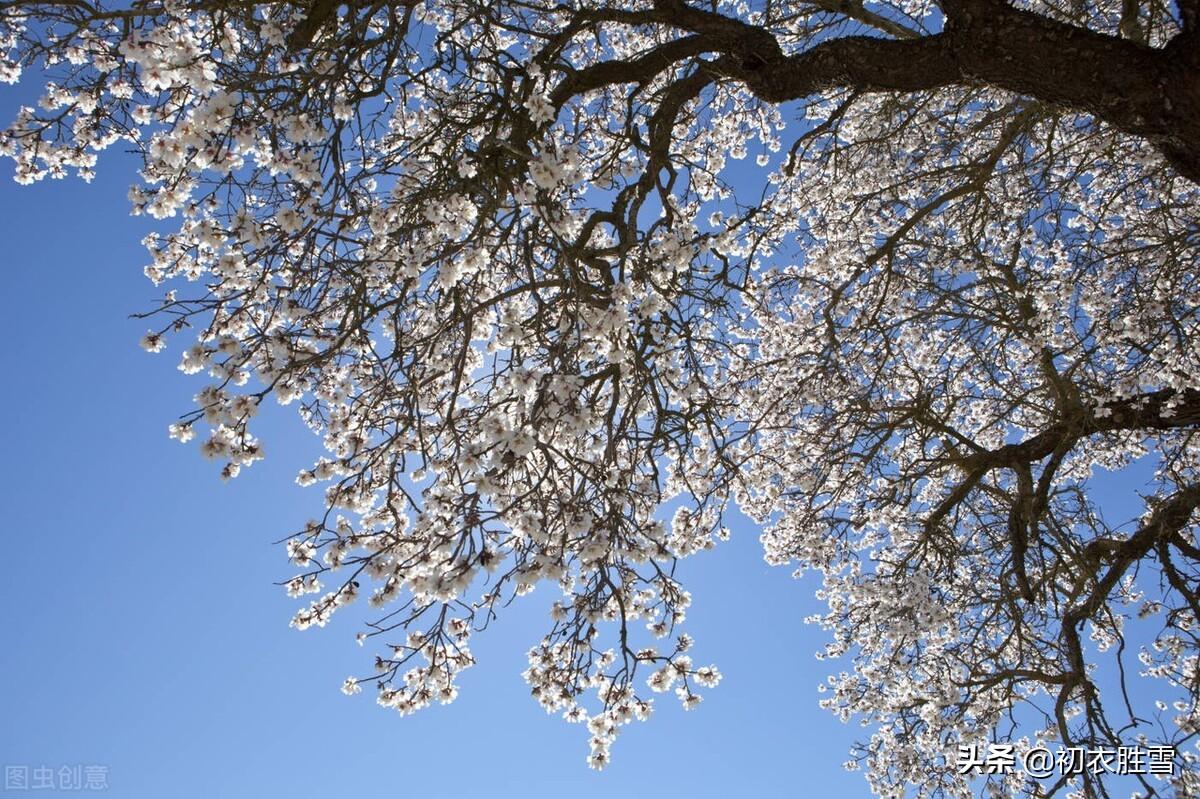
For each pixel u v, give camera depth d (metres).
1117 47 3.60
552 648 5.04
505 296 4.43
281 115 4.09
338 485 4.71
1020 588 6.37
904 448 8.50
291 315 4.30
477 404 5.65
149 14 4.00
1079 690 7.60
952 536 7.25
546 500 4.25
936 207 7.08
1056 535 6.87
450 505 4.43
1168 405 6.23
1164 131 3.59
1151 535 6.62
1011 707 6.66
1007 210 7.40
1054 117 6.26
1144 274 6.62
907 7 7.31
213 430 4.21
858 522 7.36
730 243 5.41
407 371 4.61
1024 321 6.88
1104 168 7.30
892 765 8.00
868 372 7.80
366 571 4.35
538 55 5.05
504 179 4.35
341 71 4.13
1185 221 6.56
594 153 7.07
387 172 4.44
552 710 4.90
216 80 3.97
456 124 4.78
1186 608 6.65
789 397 7.62
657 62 5.49
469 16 4.99
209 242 4.16
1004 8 3.84
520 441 3.88
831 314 7.21
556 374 4.14
